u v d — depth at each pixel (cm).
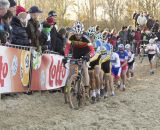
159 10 3728
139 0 3725
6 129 598
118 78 1138
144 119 700
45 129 604
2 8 717
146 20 2098
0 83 702
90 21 3403
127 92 1053
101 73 929
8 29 752
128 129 631
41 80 873
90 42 807
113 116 716
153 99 899
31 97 817
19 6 823
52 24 935
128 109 791
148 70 1597
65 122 652
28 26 825
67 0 3406
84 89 806
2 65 705
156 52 1532
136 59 1981
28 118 674
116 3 3534
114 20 3466
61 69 969
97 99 905
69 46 804
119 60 1119
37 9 836
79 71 795
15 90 762
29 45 818
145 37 2023
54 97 884
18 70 770
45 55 884
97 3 3500
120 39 1897
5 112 690
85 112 746
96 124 653
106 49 970
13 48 744
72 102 802
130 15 3591
